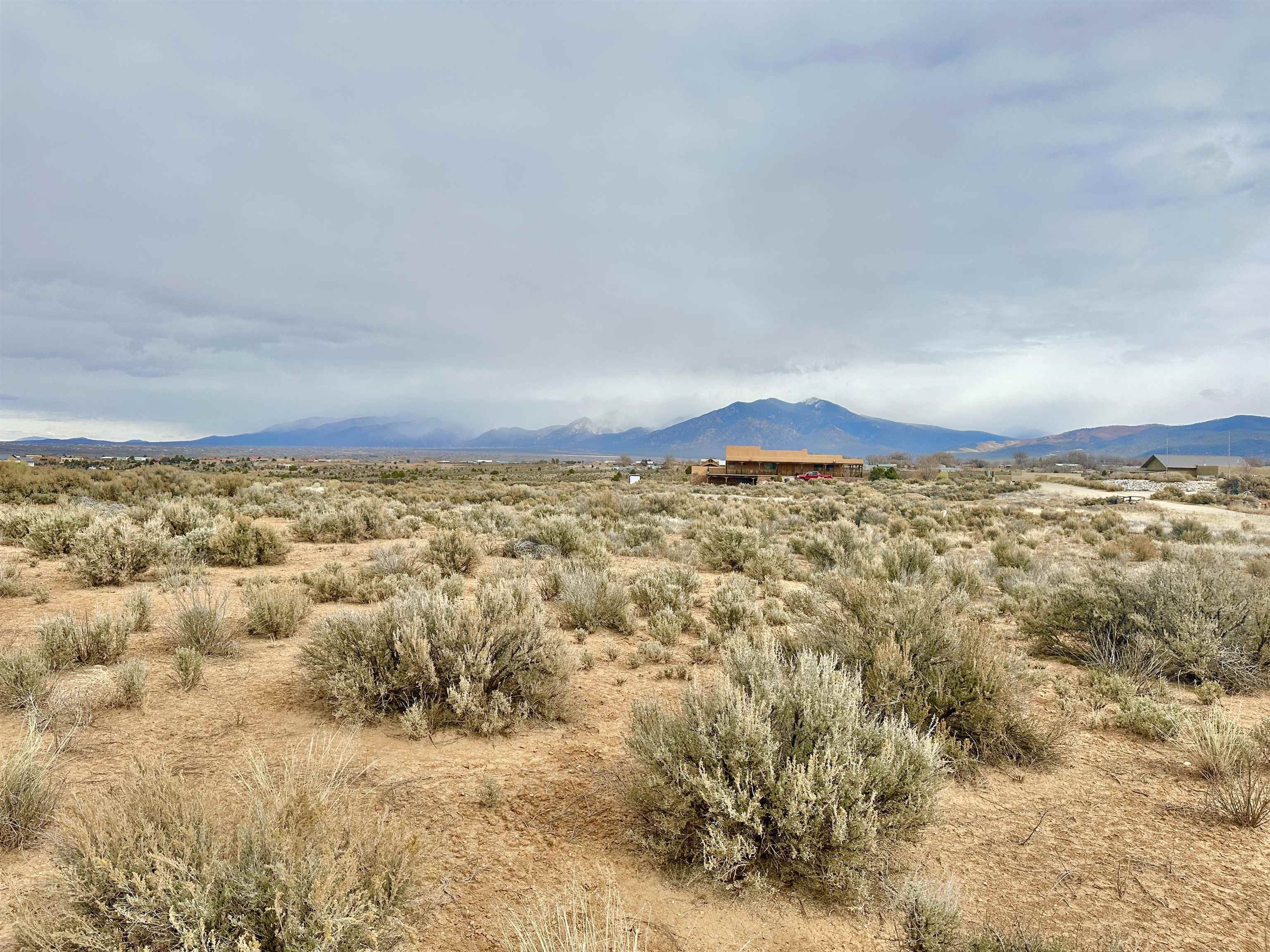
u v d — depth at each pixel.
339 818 2.95
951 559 16.92
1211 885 3.65
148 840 2.61
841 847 3.48
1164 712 6.14
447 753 5.00
